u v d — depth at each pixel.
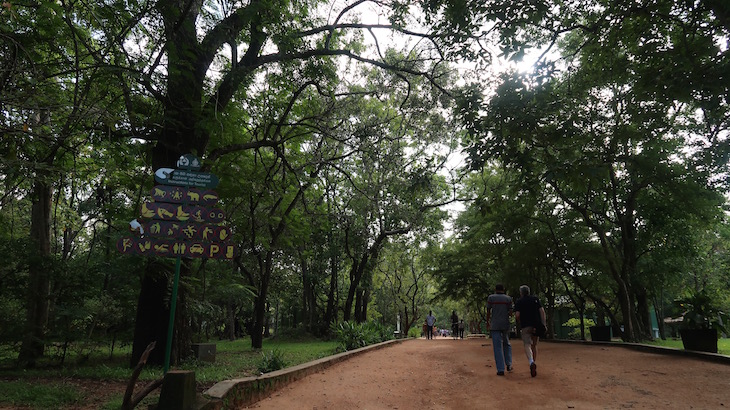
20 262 11.72
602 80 11.66
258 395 6.46
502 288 9.16
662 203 19.34
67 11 8.24
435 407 6.28
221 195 14.85
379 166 19.48
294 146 18.75
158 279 11.59
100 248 19.53
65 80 11.08
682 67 8.66
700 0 8.10
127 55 8.63
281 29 12.35
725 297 30.23
